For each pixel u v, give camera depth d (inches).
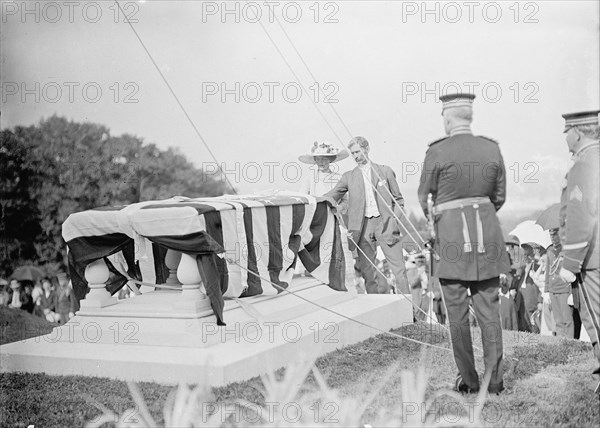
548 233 225.9
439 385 223.1
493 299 221.3
